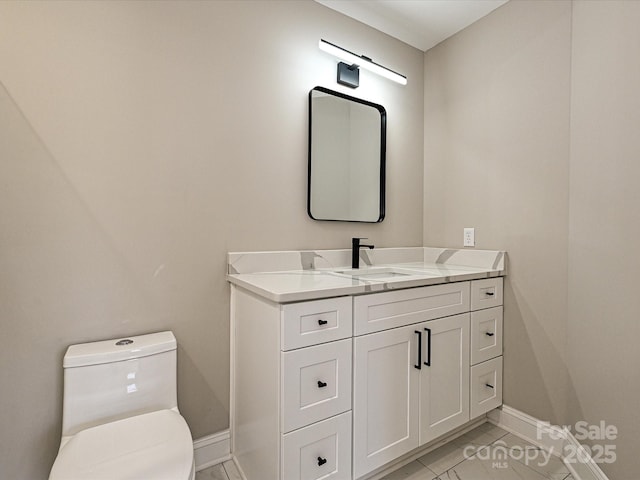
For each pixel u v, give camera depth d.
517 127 1.76
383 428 1.32
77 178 1.23
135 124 1.33
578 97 1.48
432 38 2.15
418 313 1.43
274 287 1.19
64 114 1.20
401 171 2.18
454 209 2.09
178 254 1.43
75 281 1.23
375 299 1.29
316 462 1.15
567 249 1.55
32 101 1.16
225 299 1.54
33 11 1.16
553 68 1.60
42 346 1.18
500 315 1.80
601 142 1.35
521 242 1.74
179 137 1.42
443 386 1.53
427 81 2.27
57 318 1.20
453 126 2.10
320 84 1.82
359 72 1.97
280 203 1.69
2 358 1.12
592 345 1.39
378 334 1.30
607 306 1.31
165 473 0.89
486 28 1.91
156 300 1.38
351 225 1.96
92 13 1.25
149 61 1.36
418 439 1.43
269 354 1.16
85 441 1.01
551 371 1.61
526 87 1.72
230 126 1.54
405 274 1.70
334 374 1.19
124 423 1.12
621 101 1.25
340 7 1.86
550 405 1.62
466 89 2.02
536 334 1.68
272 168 1.67
